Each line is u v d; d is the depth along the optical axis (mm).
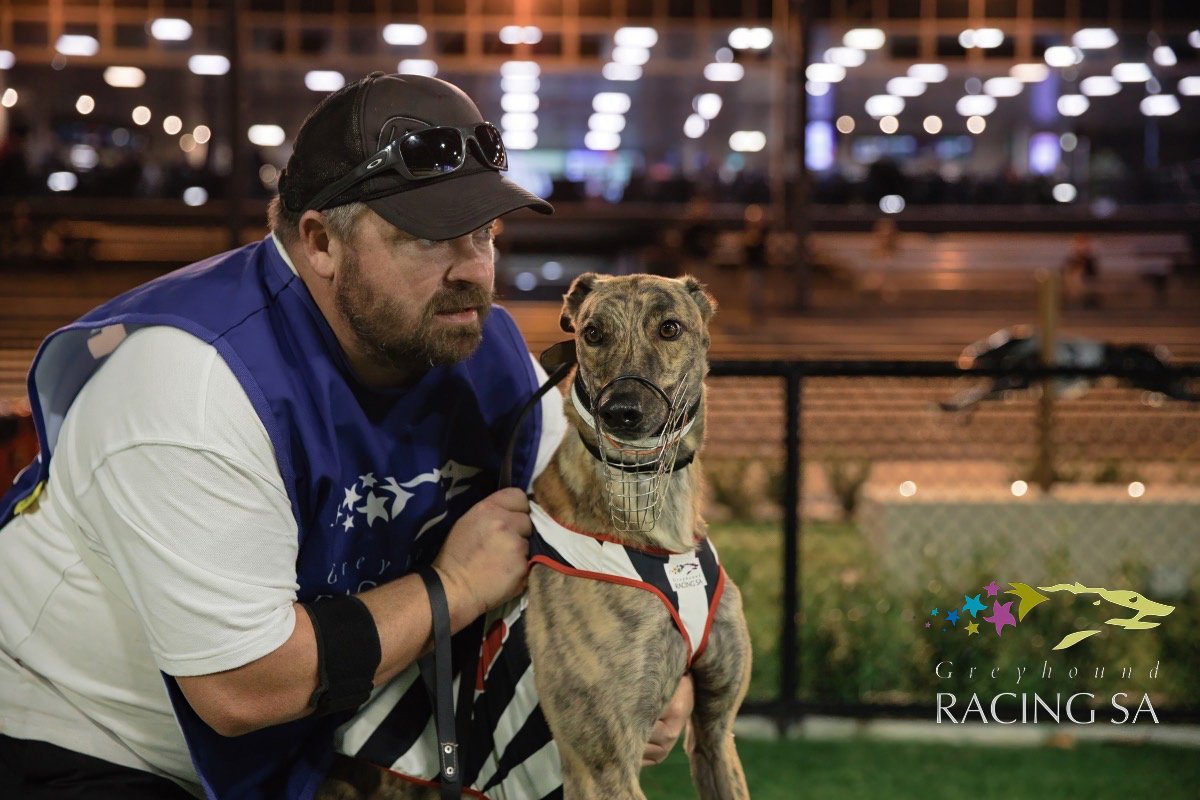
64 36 30359
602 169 38250
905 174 28969
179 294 2062
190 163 31156
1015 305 20109
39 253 19562
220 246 21078
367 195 1999
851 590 5359
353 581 2201
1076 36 30906
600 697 2123
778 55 26250
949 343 16375
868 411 9242
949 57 31453
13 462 3500
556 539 2197
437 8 30641
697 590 2201
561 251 24250
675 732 2270
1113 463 7871
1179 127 35844
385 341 2072
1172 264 22875
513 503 2252
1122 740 4031
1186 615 4984
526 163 38312
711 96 34406
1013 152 37500
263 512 1964
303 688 1987
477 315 2135
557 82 32750
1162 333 17266
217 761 2055
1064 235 25188
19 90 32219
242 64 13164
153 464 1905
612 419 2104
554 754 2188
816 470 8555
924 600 4980
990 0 30766
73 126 33031
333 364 2107
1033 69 31719
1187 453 8297
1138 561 5566
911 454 8688
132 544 1920
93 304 16672
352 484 2145
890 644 4566
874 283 21453
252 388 1976
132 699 2104
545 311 17859
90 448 1979
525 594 2244
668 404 2154
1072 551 5828
